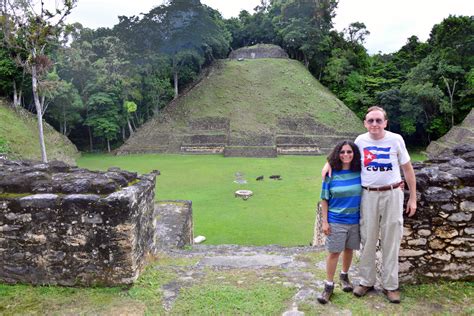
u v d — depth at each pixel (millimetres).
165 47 41719
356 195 3816
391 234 3760
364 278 3953
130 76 37375
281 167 25344
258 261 5203
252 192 17141
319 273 4609
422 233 4090
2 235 4195
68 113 34406
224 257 5398
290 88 43312
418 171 4328
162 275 4523
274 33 57281
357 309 3672
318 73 52250
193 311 3691
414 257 4125
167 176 22062
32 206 4125
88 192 4266
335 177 3879
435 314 3568
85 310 3707
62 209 4105
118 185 4457
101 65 35062
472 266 4133
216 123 38375
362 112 41781
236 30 59594
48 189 4305
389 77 43219
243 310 3689
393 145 3711
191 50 43125
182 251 6176
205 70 47844
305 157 31281
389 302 3803
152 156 32562
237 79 44719
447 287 4051
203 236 10883
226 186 18891
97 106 35562
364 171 3783
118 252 4141
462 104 36281
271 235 11078
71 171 5273
